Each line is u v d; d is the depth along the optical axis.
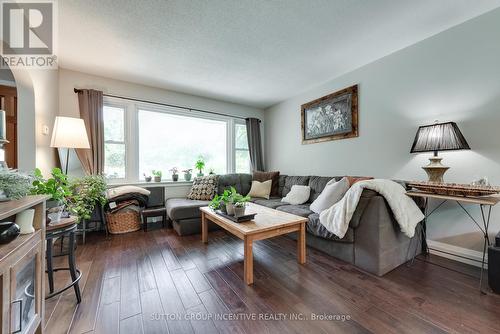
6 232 0.89
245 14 1.84
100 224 2.96
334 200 2.26
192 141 4.05
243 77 3.14
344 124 3.05
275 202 3.13
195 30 2.04
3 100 1.95
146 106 3.46
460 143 1.83
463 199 1.62
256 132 4.50
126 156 3.31
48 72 2.41
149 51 2.41
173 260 2.08
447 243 2.13
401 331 1.17
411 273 1.81
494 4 1.77
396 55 2.47
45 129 2.32
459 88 2.02
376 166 2.70
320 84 3.42
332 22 1.96
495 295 1.48
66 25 1.93
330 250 2.15
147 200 3.18
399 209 1.81
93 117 2.92
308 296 1.50
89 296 1.50
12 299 0.84
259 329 1.20
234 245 2.47
